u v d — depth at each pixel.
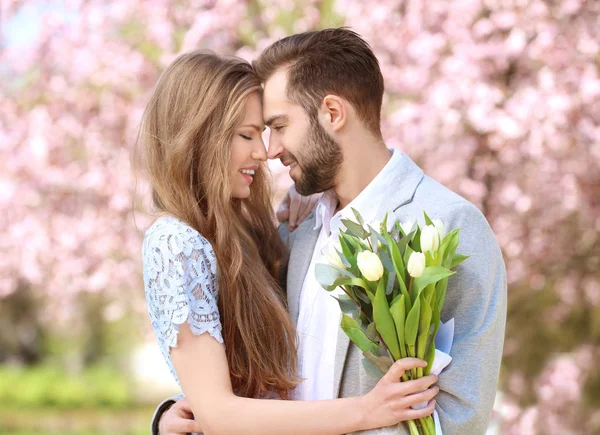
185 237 2.16
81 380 15.25
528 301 5.32
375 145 2.28
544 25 4.84
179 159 2.25
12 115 6.15
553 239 5.14
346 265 1.96
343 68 2.22
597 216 5.08
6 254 6.16
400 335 1.88
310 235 2.39
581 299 5.25
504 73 5.04
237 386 2.29
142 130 2.37
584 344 5.38
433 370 1.93
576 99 4.83
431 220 2.02
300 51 2.26
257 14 5.49
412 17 5.03
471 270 2.05
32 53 6.01
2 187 6.02
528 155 4.95
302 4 5.36
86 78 5.80
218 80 2.26
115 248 5.93
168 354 2.13
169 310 2.09
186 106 2.27
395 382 1.89
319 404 1.96
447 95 4.77
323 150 2.23
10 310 14.61
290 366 2.24
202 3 5.58
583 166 4.95
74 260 6.01
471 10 4.91
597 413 5.31
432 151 5.03
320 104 2.22
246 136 2.32
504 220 5.12
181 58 2.33
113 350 16.19
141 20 5.71
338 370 2.10
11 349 16.02
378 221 2.17
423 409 1.90
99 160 5.89
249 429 1.99
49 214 6.07
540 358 5.41
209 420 2.03
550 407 5.32
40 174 5.94
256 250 2.38
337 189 2.30
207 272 2.17
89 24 5.88
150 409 14.32
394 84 5.06
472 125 4.87
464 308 2.04
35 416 13.41
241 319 2.24
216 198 2.26
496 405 5.31
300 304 2.31
